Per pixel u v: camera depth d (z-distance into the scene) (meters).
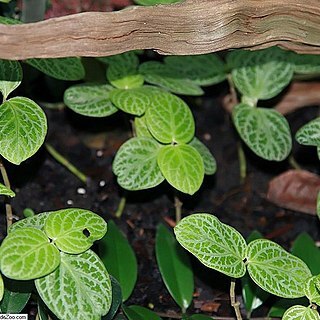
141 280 0.64
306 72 0.69
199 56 0.70
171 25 0.51
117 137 0.75
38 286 0.50
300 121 0.77
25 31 0.48
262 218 0.70
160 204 0.70
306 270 0.53
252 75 0.67
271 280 0.52
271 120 0.66
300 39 0.55
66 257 0.51
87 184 0.71
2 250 0.49
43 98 0.75
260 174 0.74
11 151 0.53
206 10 0.52
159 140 0.60
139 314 0.59
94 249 0.63
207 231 0.52
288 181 0.70
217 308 0.63
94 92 0.65
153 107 0.61
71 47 0.50
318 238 0.69
